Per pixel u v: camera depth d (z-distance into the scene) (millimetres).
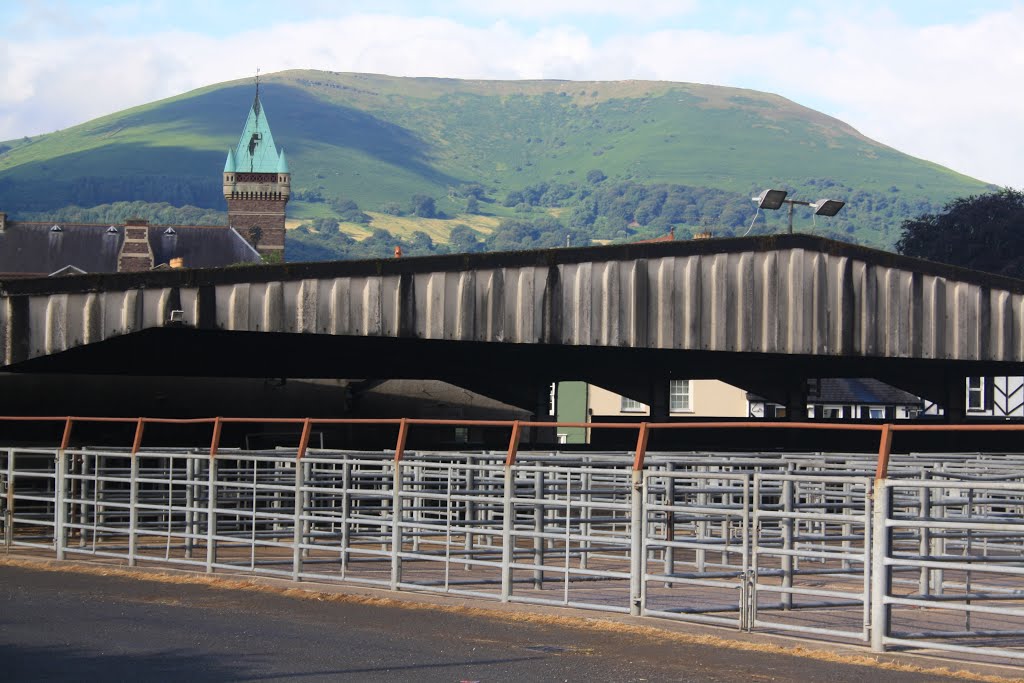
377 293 27500
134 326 25938
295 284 26953
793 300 30719
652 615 12703
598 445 35219
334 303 27172
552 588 15875
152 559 16906
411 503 19344
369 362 36406
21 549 19688
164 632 11852
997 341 32656
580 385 60625
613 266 29328
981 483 10758
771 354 34250
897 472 16250
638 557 12805
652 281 29625
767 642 11422
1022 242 84312
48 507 22656
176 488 22594
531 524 19000
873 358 32781
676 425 12625
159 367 34531
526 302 28625
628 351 35062
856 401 64188
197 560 17391
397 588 14625
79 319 25766
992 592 12781
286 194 159875
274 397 35719
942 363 37719
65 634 11703
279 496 20484
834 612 14484
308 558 19141
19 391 33312
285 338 31219
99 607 13602
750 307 30391
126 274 25891
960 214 87000
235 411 35469
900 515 15109
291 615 13070
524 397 37031
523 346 33781
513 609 13203
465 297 28156
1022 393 69750
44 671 9836
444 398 36719
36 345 25594
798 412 38188
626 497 20047
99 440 34094
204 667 10031
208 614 13109
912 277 32031
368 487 23031
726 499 18359
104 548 19797
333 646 11109
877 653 10844
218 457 16406
